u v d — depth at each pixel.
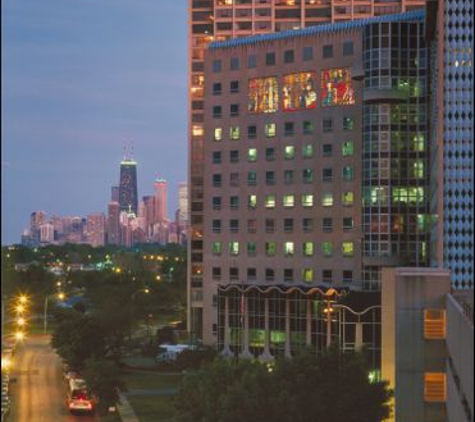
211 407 79.06
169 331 191.62
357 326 127.62
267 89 167.12
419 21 143.25
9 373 148.75
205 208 176.12
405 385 74.62
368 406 80.69
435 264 117.12
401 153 143.88
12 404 125.62
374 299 127.69
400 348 74.88
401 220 143.62
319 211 159.12
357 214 154.12
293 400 76.50
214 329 174.38
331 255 157.12
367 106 145.50
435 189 118.06
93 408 120.19
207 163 175.50
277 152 165.25
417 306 74.62
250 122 169.38
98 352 144.38
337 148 156.88
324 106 158.75
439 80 108.19
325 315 140.88
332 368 81.94
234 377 83.56
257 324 152.50
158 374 153.75
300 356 83.06
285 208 163.88
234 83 171.75
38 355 179.12
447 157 105.12
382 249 143.38
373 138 144.38
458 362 56.88
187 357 152.25
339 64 157.00
